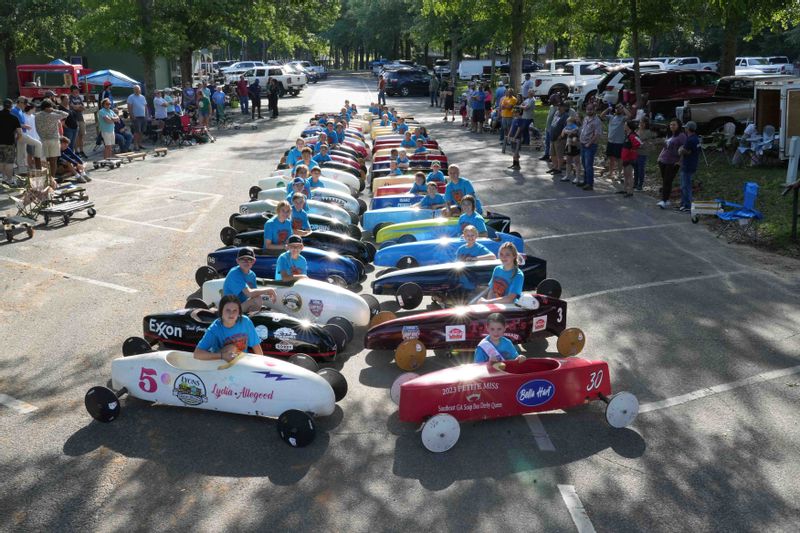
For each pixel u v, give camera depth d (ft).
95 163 69.77
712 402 24.27
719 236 44.91
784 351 28.19
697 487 19.56
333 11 144.56
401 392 21.54
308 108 137.08
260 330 25.96
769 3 66.44
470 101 99.04
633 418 22.66
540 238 44.86
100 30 96.32
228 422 22.88
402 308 33.35
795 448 21.45
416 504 18.72
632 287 35.68
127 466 20.34
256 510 18.44
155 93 87.86
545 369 23.29
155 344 27.71
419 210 44.01
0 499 18.81
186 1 106.93
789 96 56.90
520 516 18.28
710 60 197.88
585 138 58.13
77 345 28.48
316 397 22.09
